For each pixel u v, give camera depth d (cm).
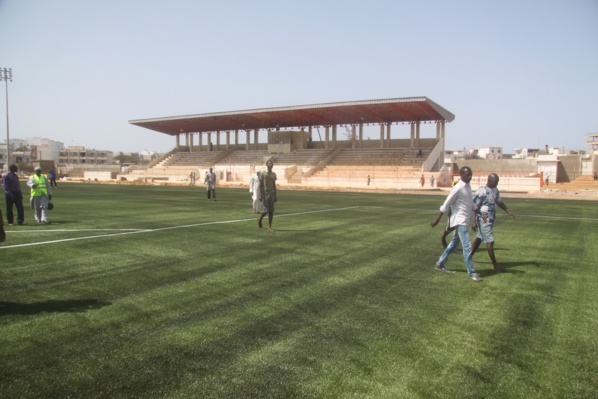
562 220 1509
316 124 5869
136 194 2853
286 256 808
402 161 4825
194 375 343
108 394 313
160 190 3494
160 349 390
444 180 4294
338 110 4712
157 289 579
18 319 459
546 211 1906
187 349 390
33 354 376
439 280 647
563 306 527
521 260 803
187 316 477
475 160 5281
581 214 1762
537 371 360
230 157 6175
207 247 891
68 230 1102
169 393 315
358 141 5672
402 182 4306
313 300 541
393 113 4812
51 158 10894
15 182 1184
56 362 361
